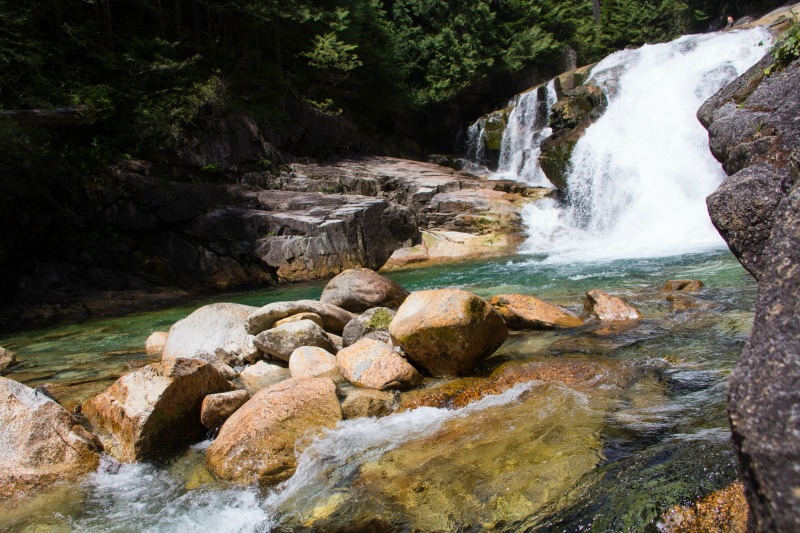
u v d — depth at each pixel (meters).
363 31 24.84
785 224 1.74
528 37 29.97
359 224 15.52
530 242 16.50
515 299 6.77
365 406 4.30
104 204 13.58
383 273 14.80
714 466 2.80
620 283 9.33
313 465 3.62
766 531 1.21
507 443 3.56
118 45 17.45
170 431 4.18
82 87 14.80
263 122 19.41
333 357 5.54
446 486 3.16
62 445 3.92
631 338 5.65
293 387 4.33
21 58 13.53
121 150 15.08
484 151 26.22
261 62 21.45
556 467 3.17
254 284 14.42
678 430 3.44
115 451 4.07
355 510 3.09
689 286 7.91
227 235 14.42
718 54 16.27
